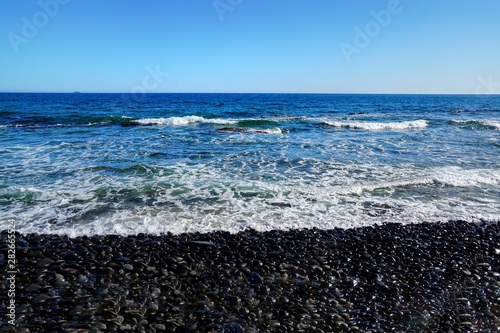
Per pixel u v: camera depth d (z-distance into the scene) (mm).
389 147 16656
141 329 4117
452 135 21250
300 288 5113
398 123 26562
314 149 15922
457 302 4875
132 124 25594
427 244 6613
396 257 6078
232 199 8828
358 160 13562
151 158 13469
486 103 74750
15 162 12320
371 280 5367
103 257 5746
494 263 5988
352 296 4973
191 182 10211
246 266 5625
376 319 4484
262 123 26797
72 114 32125
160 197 8883
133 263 5590
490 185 10328
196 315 4426
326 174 11398
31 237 6449
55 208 8008
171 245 6246
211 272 5422
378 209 8344
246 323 4312
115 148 15469
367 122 28688
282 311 4578
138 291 4883
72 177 10516
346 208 8367
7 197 8602
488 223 7672
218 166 12367
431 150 15930
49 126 23219
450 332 4266
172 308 4520
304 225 7340
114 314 4336
